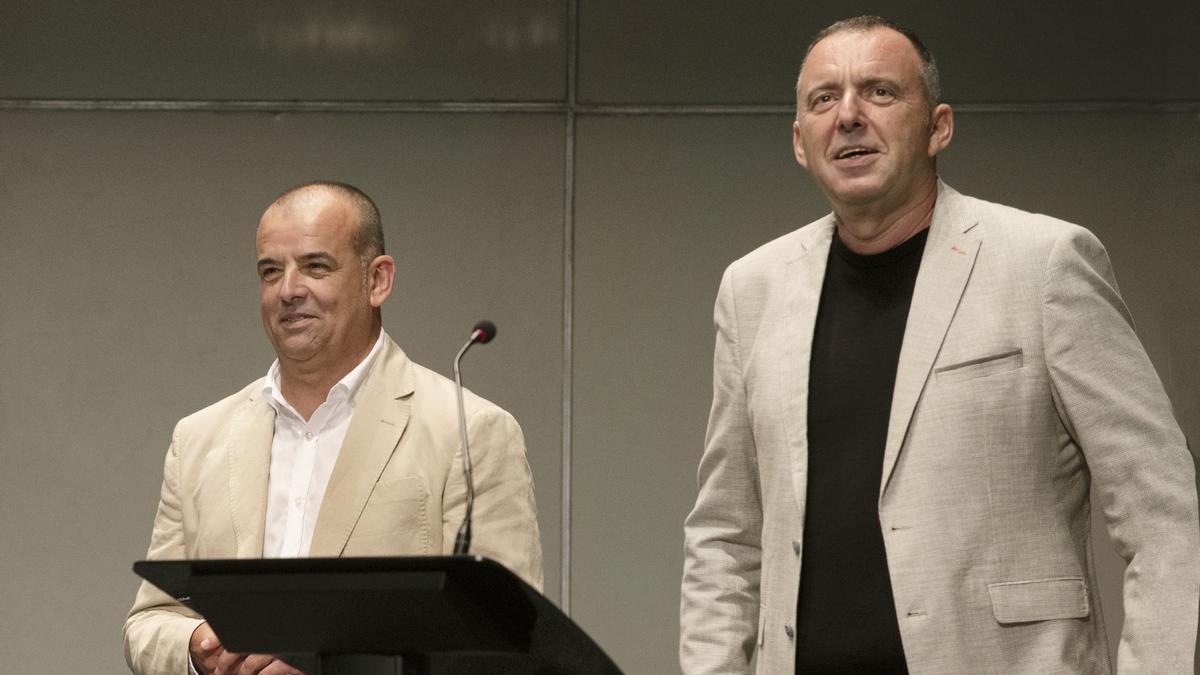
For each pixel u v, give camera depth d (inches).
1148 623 120.5
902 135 135.7
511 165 271.9
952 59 271.0
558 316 268.7
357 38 274.5
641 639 261.9
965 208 137.8
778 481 136.6
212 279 269.7
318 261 160.2
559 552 264.2
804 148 141.6
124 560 264.1
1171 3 270.1
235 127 272.8
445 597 93.3
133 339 268.4
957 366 130.3
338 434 161.9
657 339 267.7
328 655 104.0
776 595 135.1
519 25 274.7
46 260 269.7
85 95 273.1
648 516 264.2
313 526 158.4
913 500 128.6
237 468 162.9
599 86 273.3
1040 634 125.7
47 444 266.4
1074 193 267.3
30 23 274.1
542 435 266.1
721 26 273.6
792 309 141.6
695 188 270.7
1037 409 129.0
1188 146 266.8
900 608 126.9
